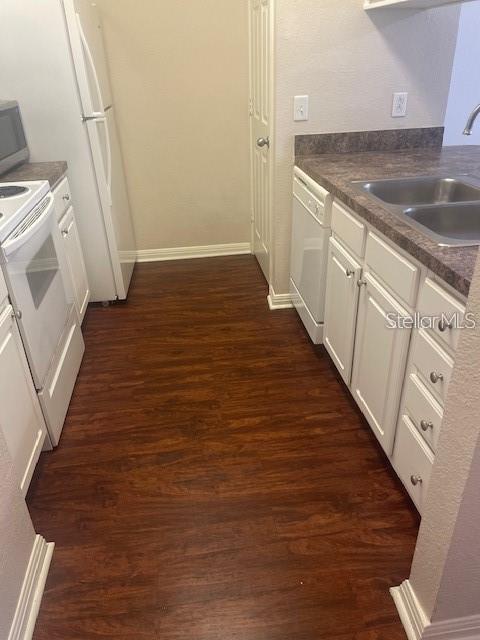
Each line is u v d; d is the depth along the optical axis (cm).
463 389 100
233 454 191
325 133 250
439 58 239
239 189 367
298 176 247
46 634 133
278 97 241
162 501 172
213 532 160
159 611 138
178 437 200
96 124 267
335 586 143
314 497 172
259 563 150
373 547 154
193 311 300
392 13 227
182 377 237
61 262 224
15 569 131
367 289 174
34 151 267
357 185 192
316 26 228
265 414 211
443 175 204
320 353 253
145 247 378
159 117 338
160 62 322
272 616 136
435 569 119
